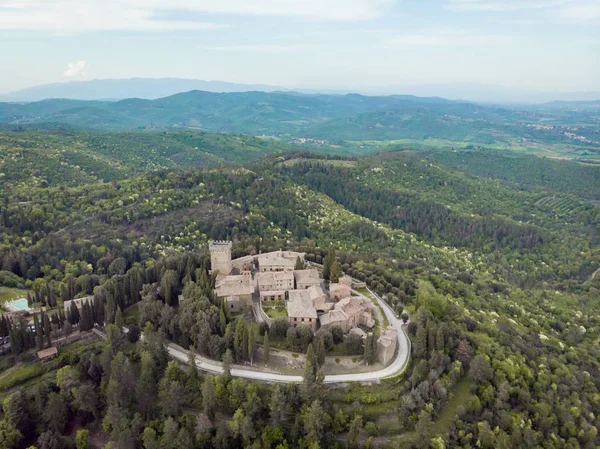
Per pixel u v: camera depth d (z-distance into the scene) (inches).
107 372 5728.3
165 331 6540.4
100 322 6978.4
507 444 5482.3
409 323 6958.7
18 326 6422.2
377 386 5748.0
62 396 5442.9
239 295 6914.4
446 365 6318.9
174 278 7672.2
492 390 6171.3
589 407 7081.7
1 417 5319.9
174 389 5324.8
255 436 5118.1
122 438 4970.5
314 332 6353.3
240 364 6008.9
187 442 4958.2
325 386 5629.9
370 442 5118.1
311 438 5059.1
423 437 5147.6
